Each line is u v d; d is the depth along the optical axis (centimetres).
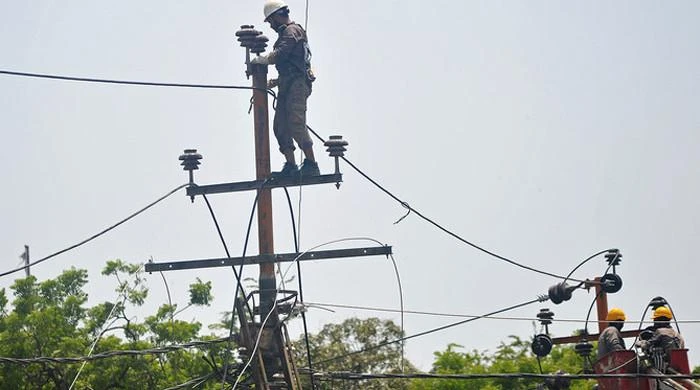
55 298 7194
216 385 6550
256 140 3400
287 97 3412
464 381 6531
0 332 6731
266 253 3369
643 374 3481
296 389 3262
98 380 6625
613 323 3894
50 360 3238
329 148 3391
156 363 6669
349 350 7575
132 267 6869
